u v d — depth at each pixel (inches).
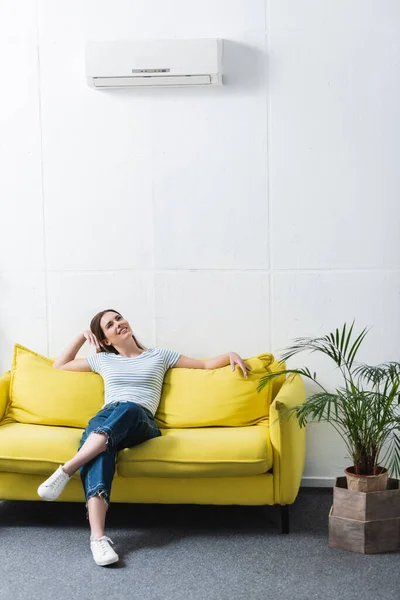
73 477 144.8
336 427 172.4
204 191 172.9
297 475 146.2
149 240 175.0
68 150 175.2
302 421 134.4
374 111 167.5
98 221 175.8
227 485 142.7
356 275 170.4
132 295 176.4
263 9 168.7
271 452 141.6
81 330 177.9
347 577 126.3
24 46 174.4
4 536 146.4
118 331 162.9
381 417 144.6
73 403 157.9
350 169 168.9
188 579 126.9
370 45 166.6
